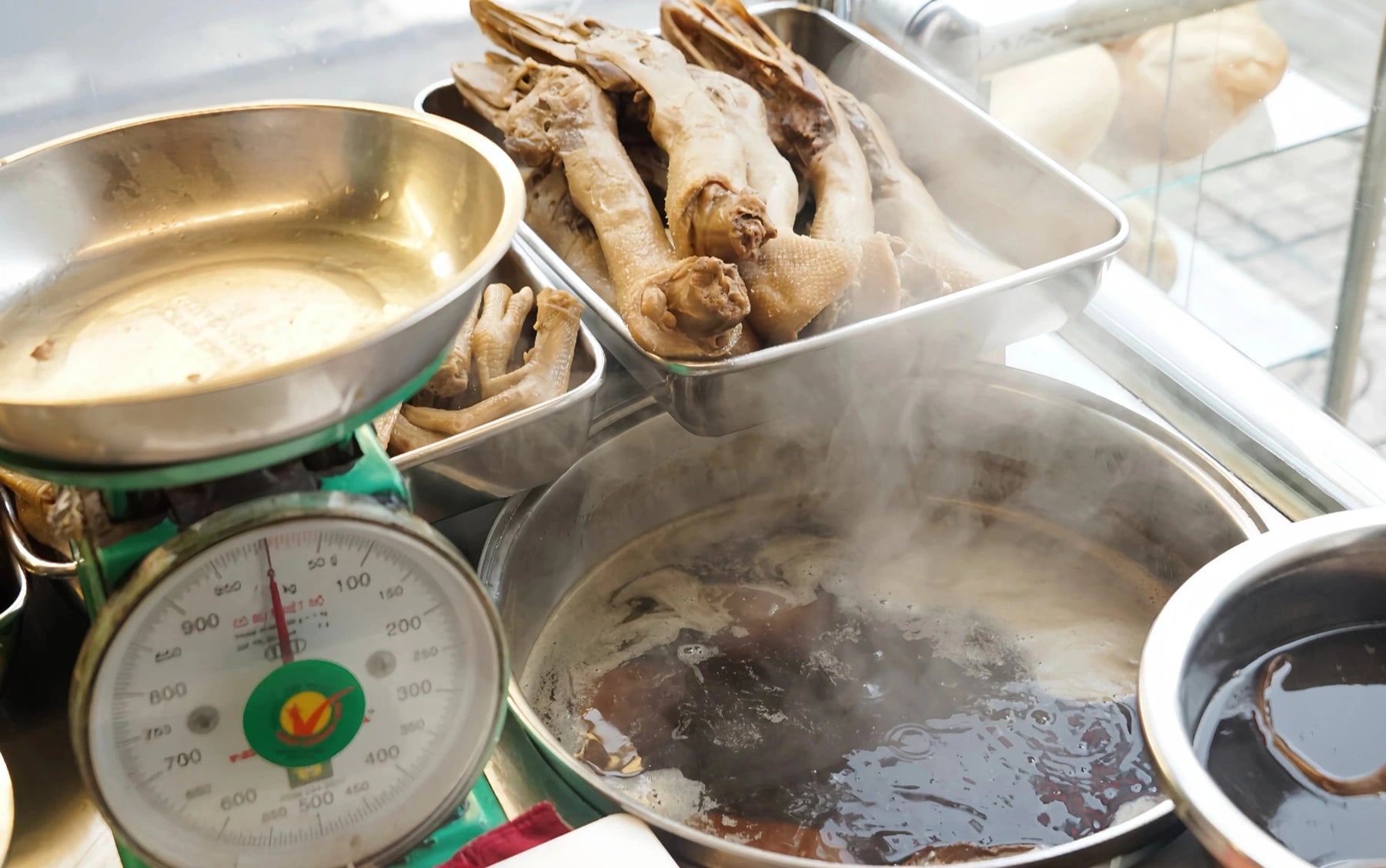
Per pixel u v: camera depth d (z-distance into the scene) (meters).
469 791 0.85
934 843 0.99
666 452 1.18
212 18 1.37
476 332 1.10
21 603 0.98
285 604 0.79
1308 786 0.85
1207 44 1.24
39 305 0.86
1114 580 1.16
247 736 0.80
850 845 0.99
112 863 0.95
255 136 0.90
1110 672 1.10
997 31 1.34
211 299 0.86
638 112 1.23
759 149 1.18
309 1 1.42
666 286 1.00
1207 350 1.20
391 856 0.84
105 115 1.28
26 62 1.29
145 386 0.77
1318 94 1.20
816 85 1.24
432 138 0.89
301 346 0.83
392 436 1.05
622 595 1.17
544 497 1.09
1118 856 0.88
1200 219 1.28
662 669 1.11
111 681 0.77
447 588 0.81
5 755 1.00
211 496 0.80
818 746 1.05
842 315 1.08
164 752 0.79
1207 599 0.86
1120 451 1.13
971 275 1.14
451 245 0.88
